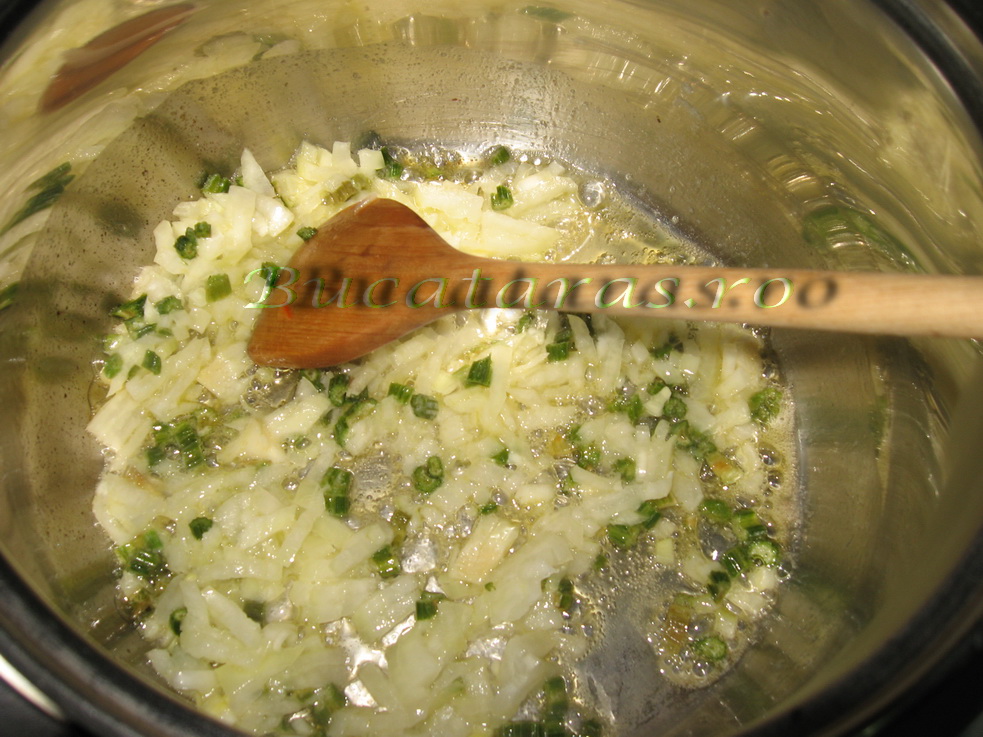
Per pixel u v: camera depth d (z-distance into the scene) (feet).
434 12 0.68
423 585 0.60
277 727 0.54
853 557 0.58
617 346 0.68
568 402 0.67
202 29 0.63
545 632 0.58
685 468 0.65
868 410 0.62
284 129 0.76
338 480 0.62
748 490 0.65
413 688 0.55
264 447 0.64
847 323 0.47
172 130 0.69
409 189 0.77
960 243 0.53
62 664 0.37
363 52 0.72
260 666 0.55
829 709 0.36
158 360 0.66
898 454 0.57
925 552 0.46
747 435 0.67
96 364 0.66
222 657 0.55
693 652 0.58
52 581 0.51
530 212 0.77
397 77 0.75
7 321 0.58
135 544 0.60
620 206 0.78
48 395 0.61
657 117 0.73
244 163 0.74
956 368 0.51
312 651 0.56
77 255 0.65
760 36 0.59
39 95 0.56
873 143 0.57
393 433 0.65
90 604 0.55
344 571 0.59
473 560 0.59
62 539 0.57
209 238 0.71
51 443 0.60
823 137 0.61
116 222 0.68
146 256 0.71
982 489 0.44
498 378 0.66
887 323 0.46
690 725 0.54
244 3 0.63
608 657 0.58
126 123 0.65
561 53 0.72
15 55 0.53
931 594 0.40
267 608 0.59
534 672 0.56
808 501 0.65
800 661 0.53
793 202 0.68
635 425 0.66
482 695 0.55
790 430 0.68
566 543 0.60
